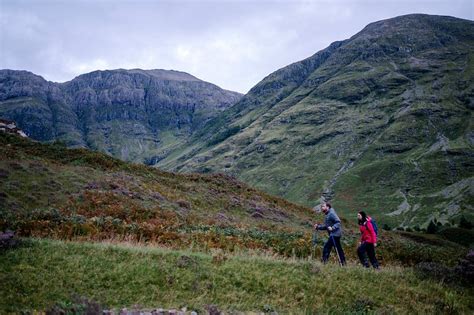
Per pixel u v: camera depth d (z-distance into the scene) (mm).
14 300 10625
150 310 11062
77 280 12148
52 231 19344
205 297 12359
